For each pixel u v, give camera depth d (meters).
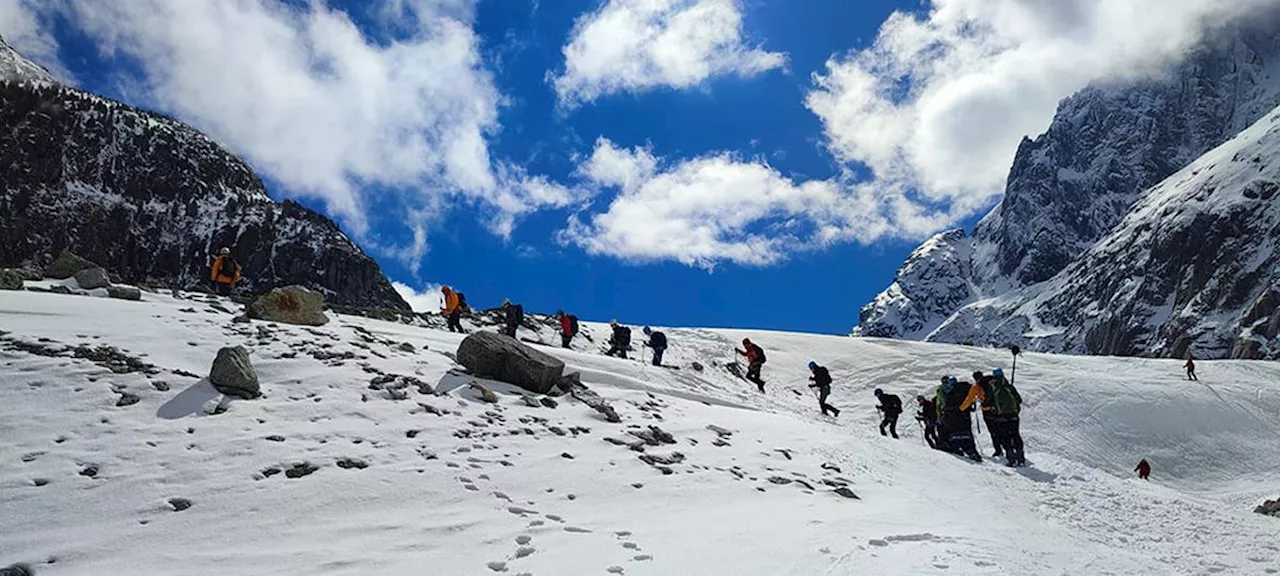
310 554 8.01
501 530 8.89
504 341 16.55
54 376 12.05
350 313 30.12
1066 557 9.61
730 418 17.02
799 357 49.88
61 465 9.69
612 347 31.42
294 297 18.88
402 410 12.99
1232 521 13.71
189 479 9.66
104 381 12.12
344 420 12.12
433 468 10.73
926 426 22.62
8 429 10.45
